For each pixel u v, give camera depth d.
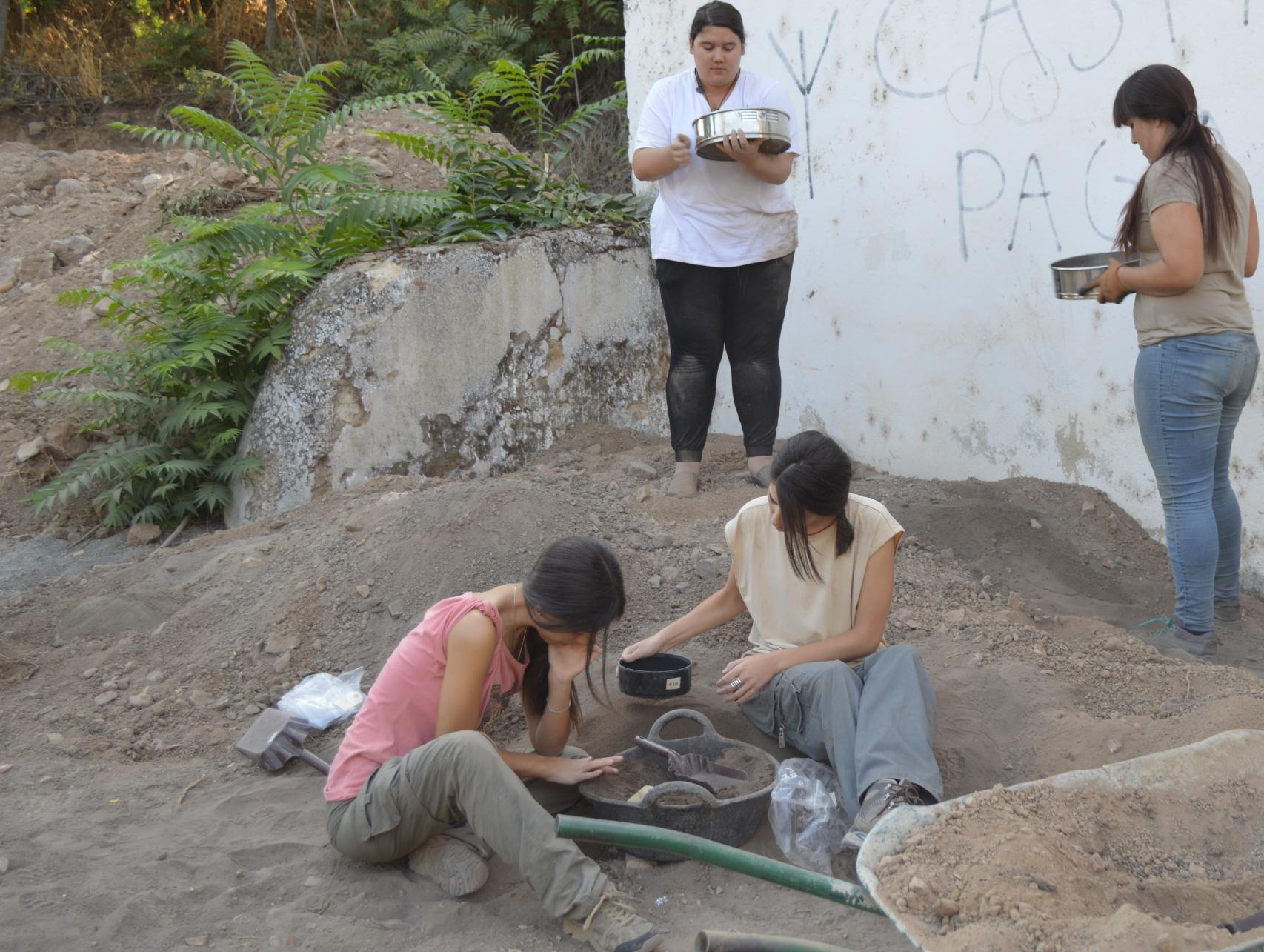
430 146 6.73
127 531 5.85
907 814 2.61
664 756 3.11
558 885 2.52
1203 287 3.70
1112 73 4.71
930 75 5.44
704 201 5.15
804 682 3.08
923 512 5.06
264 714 3.57
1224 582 4.20
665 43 6.81
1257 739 2.98
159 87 12.08
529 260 6.08
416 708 2.87
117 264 5.70
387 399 5.63
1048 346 5.17
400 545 4.39
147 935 2.62
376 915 2.70
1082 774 2.83
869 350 6.01
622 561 4.40
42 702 3.89
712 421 6.97
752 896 2.77
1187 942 2.13
